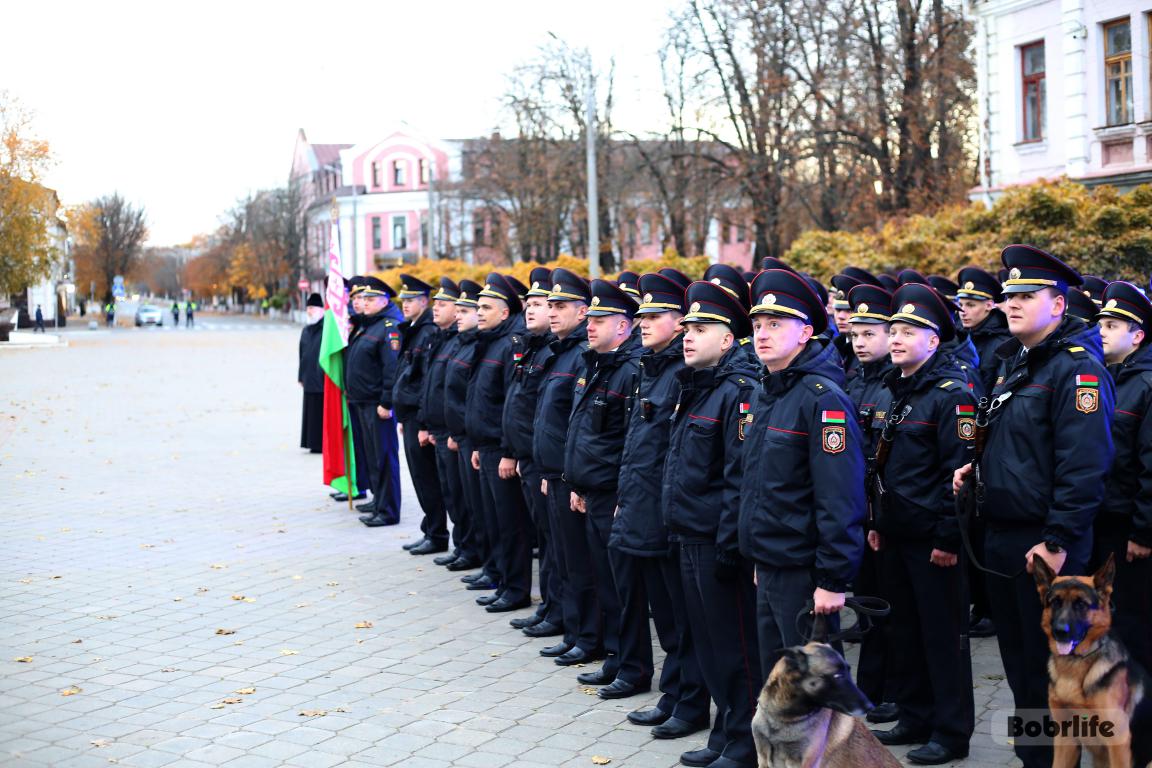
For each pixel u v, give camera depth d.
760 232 29.88
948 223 16.66
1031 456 4.87
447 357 9.06
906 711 5.54
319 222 84.94
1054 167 19.34
